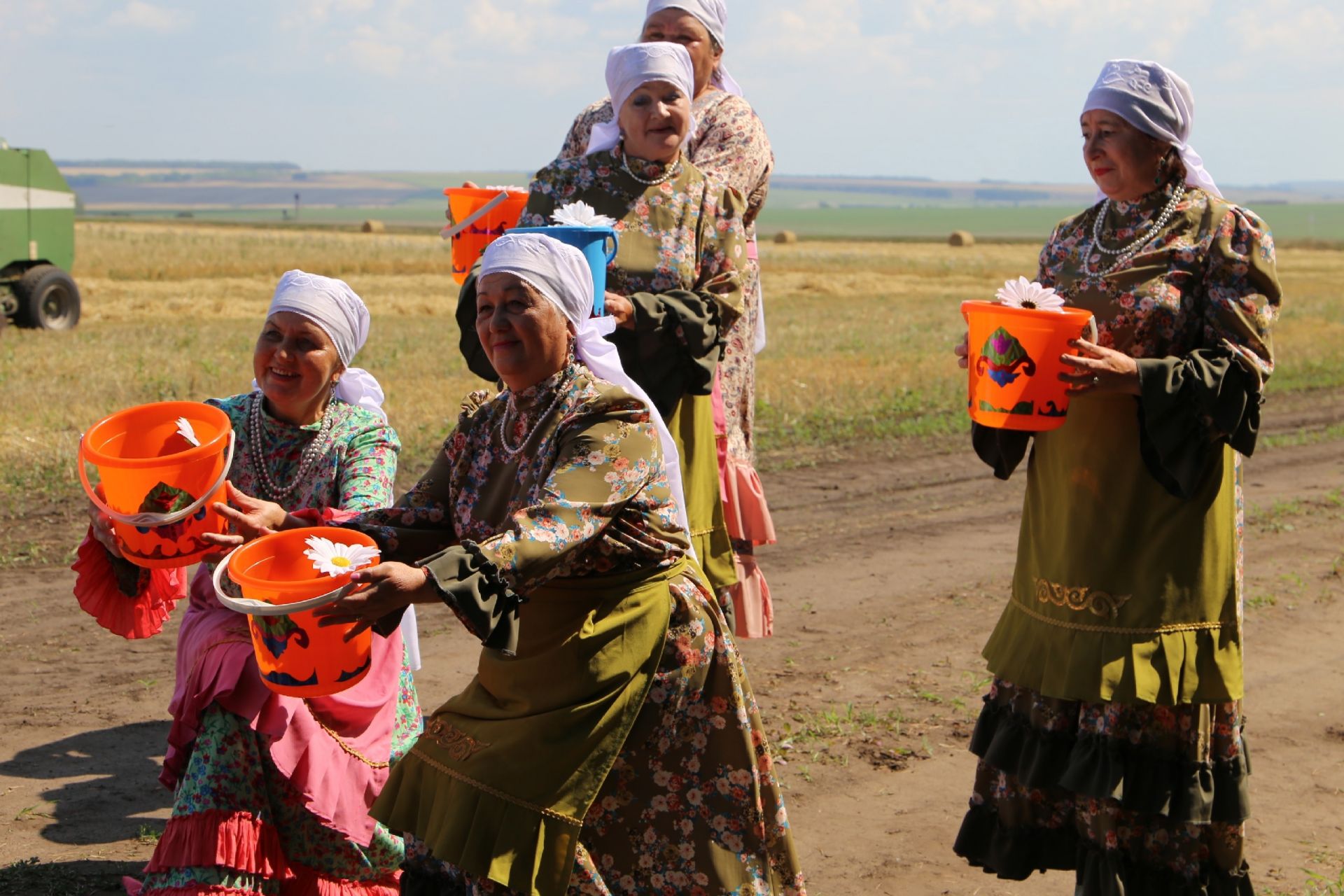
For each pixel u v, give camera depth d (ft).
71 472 34.45
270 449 13.19
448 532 11.64
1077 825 13.01
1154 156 12.76
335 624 10.28
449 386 50.65
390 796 11.09
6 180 73.41
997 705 13.51
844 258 196.13
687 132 15.98
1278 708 20.94
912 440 45.06
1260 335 12.37
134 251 150.41
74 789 16.97
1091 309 13.01
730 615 16.76
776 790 11.29
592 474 10.43
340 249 169.99
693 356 15.29
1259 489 38.60
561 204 15.99
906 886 15.03
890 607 26.11
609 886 10.87
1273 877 15.25
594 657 10.53
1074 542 12.66
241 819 11.85
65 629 23.38
